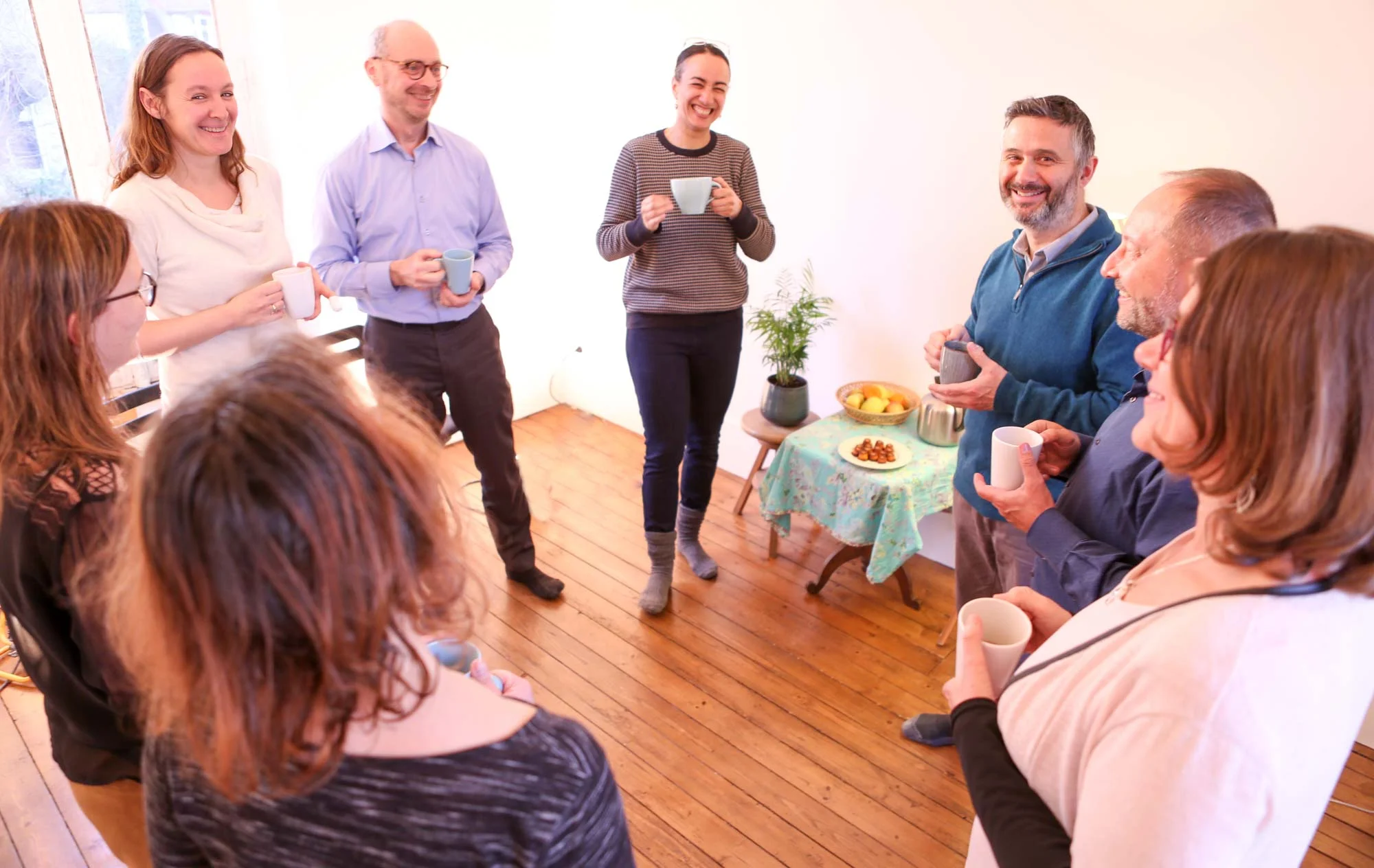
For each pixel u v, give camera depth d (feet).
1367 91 6.33
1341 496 2.08
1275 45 6.61
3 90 8.55
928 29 8.39
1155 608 2.48
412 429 2.19
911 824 6.79
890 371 9.86
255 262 6.89
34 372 3.35
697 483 9.49
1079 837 2.39
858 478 8.50
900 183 9.08
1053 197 5.79
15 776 7.04
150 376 9.64
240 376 1.98
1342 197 6.61
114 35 9.04
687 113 7.96
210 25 9.61
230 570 1.73
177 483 1.75
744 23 9.77
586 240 12.53
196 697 1.87
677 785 7.09
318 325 10.73
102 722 3.66
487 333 8.53
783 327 9.64
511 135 11.84
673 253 8.22
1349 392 2.04
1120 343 5.62
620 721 7.73
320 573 1.78
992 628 3.64
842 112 9.30
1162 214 4.36
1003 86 8.09
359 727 1.96
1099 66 7.50
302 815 1.96
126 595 1.98
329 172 7.71
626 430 13.29
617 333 12.69
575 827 2.08
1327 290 2.05
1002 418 6.29
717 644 8.73
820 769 7.27
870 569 8.63
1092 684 2.53
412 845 1.95
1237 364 2.17
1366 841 6.56
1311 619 2.22
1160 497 3.97
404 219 7.90
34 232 3.37
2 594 3.45
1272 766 2.16
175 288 6.59
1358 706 2.40
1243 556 2.24
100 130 9.20
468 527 2.30
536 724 2.18
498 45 11.28
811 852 6.54
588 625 8.96
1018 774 2.85
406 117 7.58
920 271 9.22
